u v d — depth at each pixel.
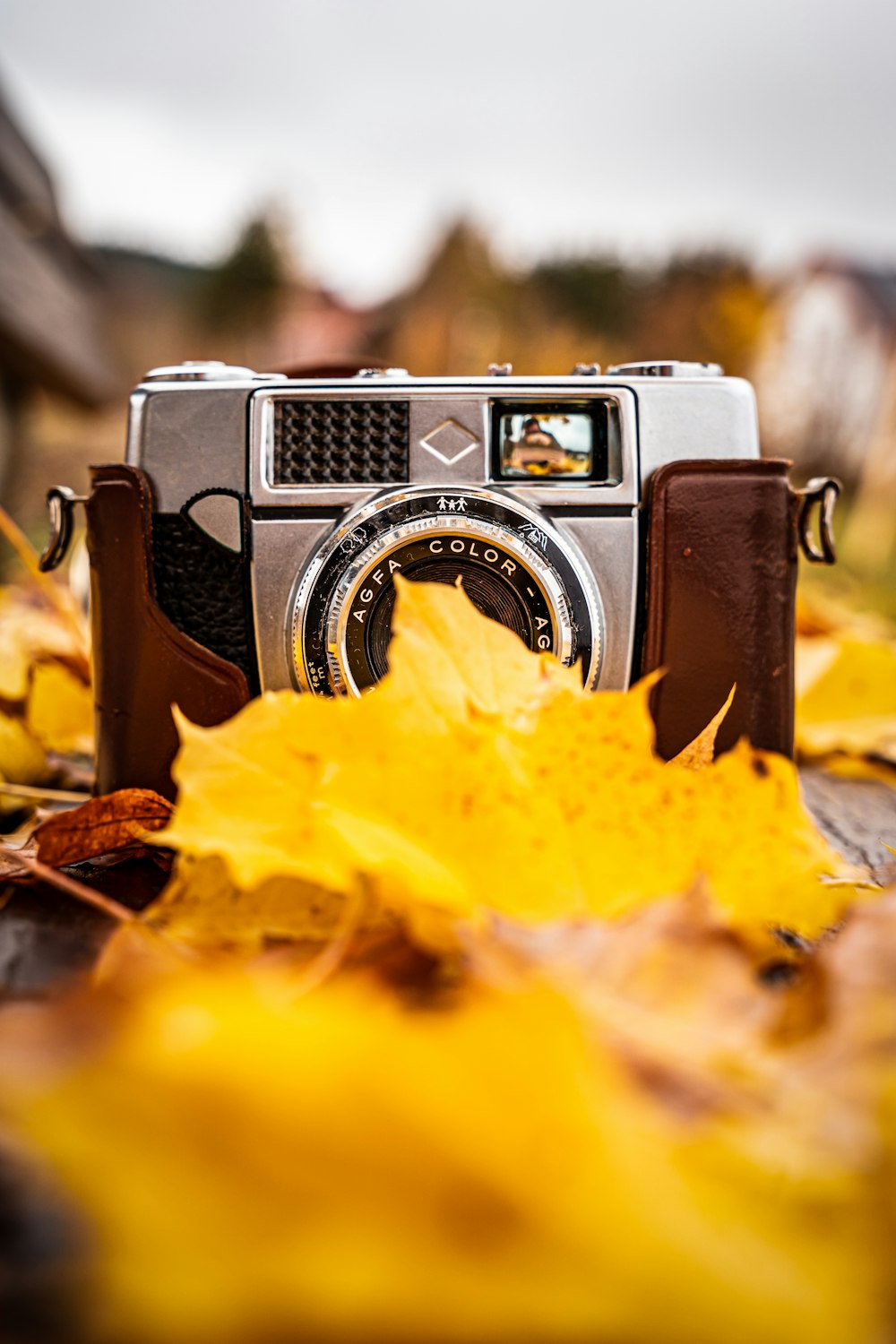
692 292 6.61
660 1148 0.14
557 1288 0.12
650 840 0.23
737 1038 0.17
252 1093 0.12
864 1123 0.15
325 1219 0.12
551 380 0.36
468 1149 0.12
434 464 0.36
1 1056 0.15
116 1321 0.12
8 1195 0.15
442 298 7.33
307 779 0.23
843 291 4.29
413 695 0.24
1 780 0.36
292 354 7.35
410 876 0.22
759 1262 0.12
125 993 0.15
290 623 0.36
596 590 0.36
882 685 0.45
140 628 0.35
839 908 0.24
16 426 1.48
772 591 0.35
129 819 0.29
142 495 0.35
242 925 0.25
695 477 0.35
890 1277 0.12
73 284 1.66
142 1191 0.12
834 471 4.21
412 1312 0.12
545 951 0.19
